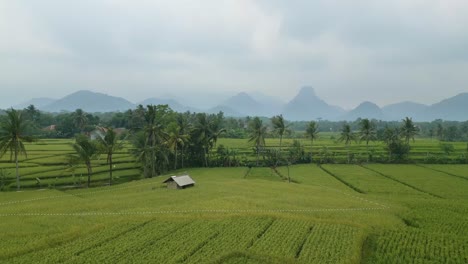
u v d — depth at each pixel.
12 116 77.44
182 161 121.94
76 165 89.31
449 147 142.62
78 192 73.88
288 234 42.19
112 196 67.25
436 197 72.81
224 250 37.09
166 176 94.31
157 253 36.06
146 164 98.00
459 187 83.38
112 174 98.69
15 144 77.50
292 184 81.00
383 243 41.53
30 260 34.31
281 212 52.44
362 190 78.56
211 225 45.19
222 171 110.81
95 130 187.38
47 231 43.53
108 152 86.94
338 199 64.44
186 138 112.50
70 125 184.12
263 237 41.09
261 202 59.00
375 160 134.12
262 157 131.62
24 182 83.94
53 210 55.03
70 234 41.88
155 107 103.56
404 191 77.81
